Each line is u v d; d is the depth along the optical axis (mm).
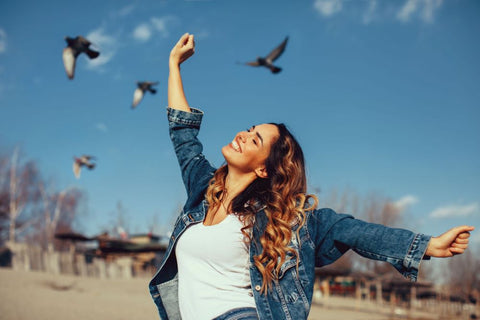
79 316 14867
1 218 41375
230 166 2420
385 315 33812
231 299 2150
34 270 28562
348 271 41906
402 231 1946
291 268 2111
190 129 2781
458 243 1844
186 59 2922
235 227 2211
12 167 41156
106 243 34156
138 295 22859
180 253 2311
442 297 45719
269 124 2475
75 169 11906
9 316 13602
